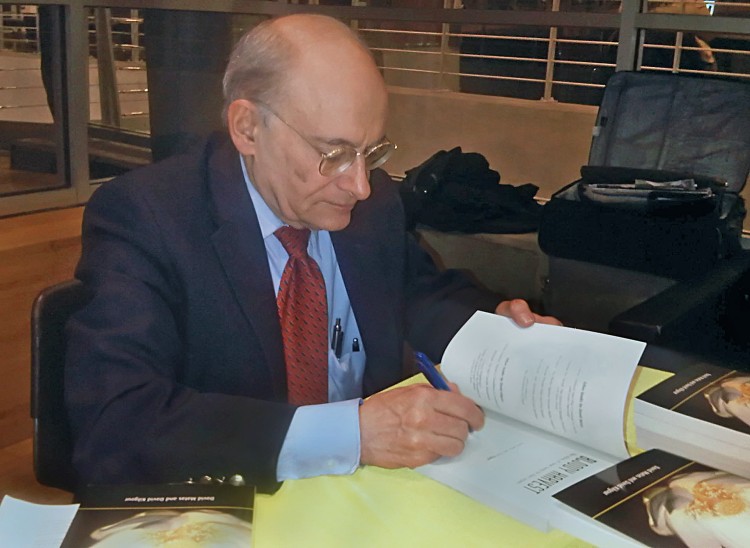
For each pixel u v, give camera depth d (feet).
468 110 13.33
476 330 3.79
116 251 3.73
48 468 3.62
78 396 3.35
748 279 6.97
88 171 11.57
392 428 3.14
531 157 12.51
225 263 3.88
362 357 4.45
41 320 3.52
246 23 12.48
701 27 9.29
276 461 3.07
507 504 2.89
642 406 3.20
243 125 3.80
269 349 3.91
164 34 12.01
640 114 8.58
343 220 3.90
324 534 2.77
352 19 11.86
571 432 3.27
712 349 6.27
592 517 2.60
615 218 8.05
